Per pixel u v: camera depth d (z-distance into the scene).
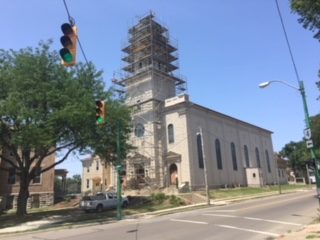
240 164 66.56
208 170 56.38
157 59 62.41
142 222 24.03
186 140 53.50
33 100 28.27
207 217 24.11
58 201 51.00
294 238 13.84
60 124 28.78
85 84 32.41
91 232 19.53
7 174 45.44
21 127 28.17
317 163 19.67
